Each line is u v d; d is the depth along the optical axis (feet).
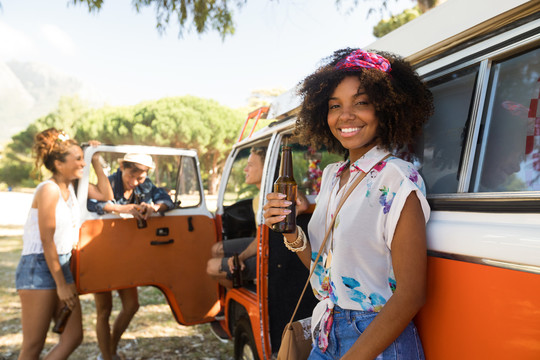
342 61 4.37
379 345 3.56
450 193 4.38
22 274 8.71
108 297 11.27
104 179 10.96
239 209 12.27
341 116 4.36
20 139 184.85
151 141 114.93
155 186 11.96
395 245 3.69
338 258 4.00
